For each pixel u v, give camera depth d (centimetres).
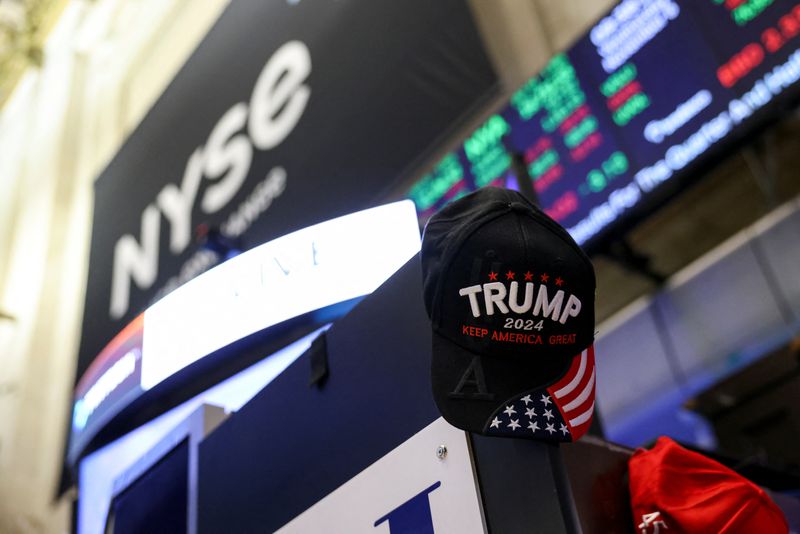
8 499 512
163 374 142
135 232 469
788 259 364
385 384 111
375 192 324
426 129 314
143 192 479
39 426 543
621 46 273
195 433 147
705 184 358
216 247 304
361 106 345
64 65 734
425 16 333
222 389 147
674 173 251
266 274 135
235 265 139
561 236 96
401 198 318
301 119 374
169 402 147
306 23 400
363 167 333
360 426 113
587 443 101
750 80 242
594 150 270
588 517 94
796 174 363
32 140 733
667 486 98
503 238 93
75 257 603
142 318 153
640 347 402
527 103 292
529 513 90
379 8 357
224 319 136
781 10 243
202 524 135
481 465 96
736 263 380
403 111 326
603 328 420
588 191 267
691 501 97
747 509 96
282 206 364
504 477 94
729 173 356
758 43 245
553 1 348
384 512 104
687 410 309
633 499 99
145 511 151
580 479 96
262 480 126
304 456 120
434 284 93
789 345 293
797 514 142
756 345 363
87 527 172
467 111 304
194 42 579
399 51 338
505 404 87
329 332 124
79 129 686
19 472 522
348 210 331
